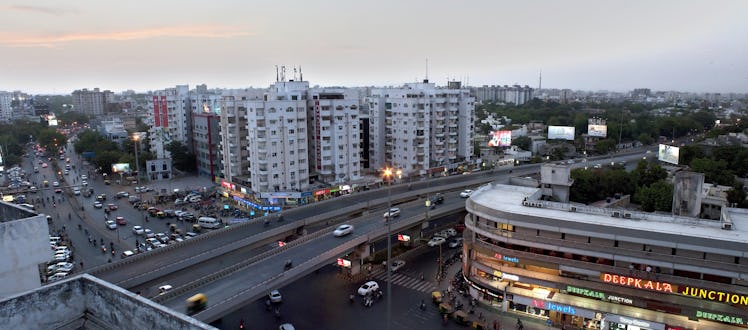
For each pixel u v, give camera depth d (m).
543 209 65.06
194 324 15.41
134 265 60.22
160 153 158.25
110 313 18.50
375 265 82.69
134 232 95.69
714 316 51.38
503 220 63.56
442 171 147.38
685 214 67.69
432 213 92.50
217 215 108.75
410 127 135.62
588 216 61.53
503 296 63.75
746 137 176.88
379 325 61.00
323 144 118.31
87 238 92.50
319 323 61.50
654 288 54.56
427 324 61.56
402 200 109.38
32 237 24.95
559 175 74.94
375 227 82.19
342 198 104.19
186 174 155.38
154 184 140.88
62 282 18.67
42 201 121.19
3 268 23.67
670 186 100.94
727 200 95.50
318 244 72.31
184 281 64.88
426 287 73.62
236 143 123.31
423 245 93.00
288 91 120.75
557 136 194.00
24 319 17.30
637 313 55.84
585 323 59.69
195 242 70.31
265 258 65.12
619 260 56.56
